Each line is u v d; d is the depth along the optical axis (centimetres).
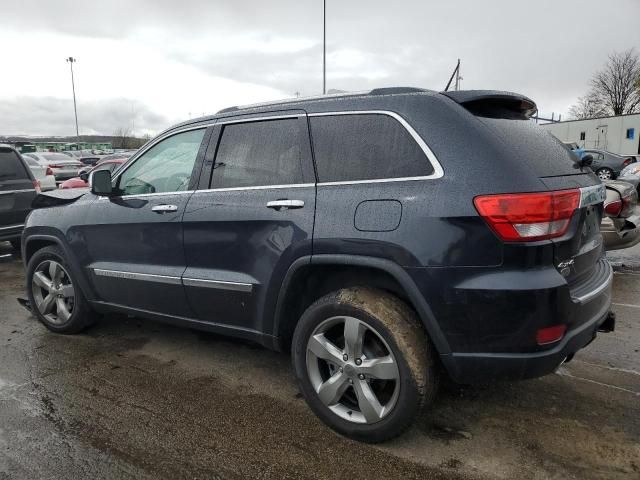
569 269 253
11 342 436
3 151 749
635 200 586
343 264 271
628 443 276
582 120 3334
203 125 354
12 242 859
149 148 387
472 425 296
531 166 246
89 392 343
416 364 255
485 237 236
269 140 316
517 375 242
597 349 402
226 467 262
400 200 256
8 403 328
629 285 593
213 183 337
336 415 285
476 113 266
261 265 305
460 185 243
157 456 271
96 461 267
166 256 357
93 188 383
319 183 287
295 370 298
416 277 249
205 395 338
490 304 235
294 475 255
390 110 274
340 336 292
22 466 262
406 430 279
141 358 400
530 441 280
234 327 332
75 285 431
